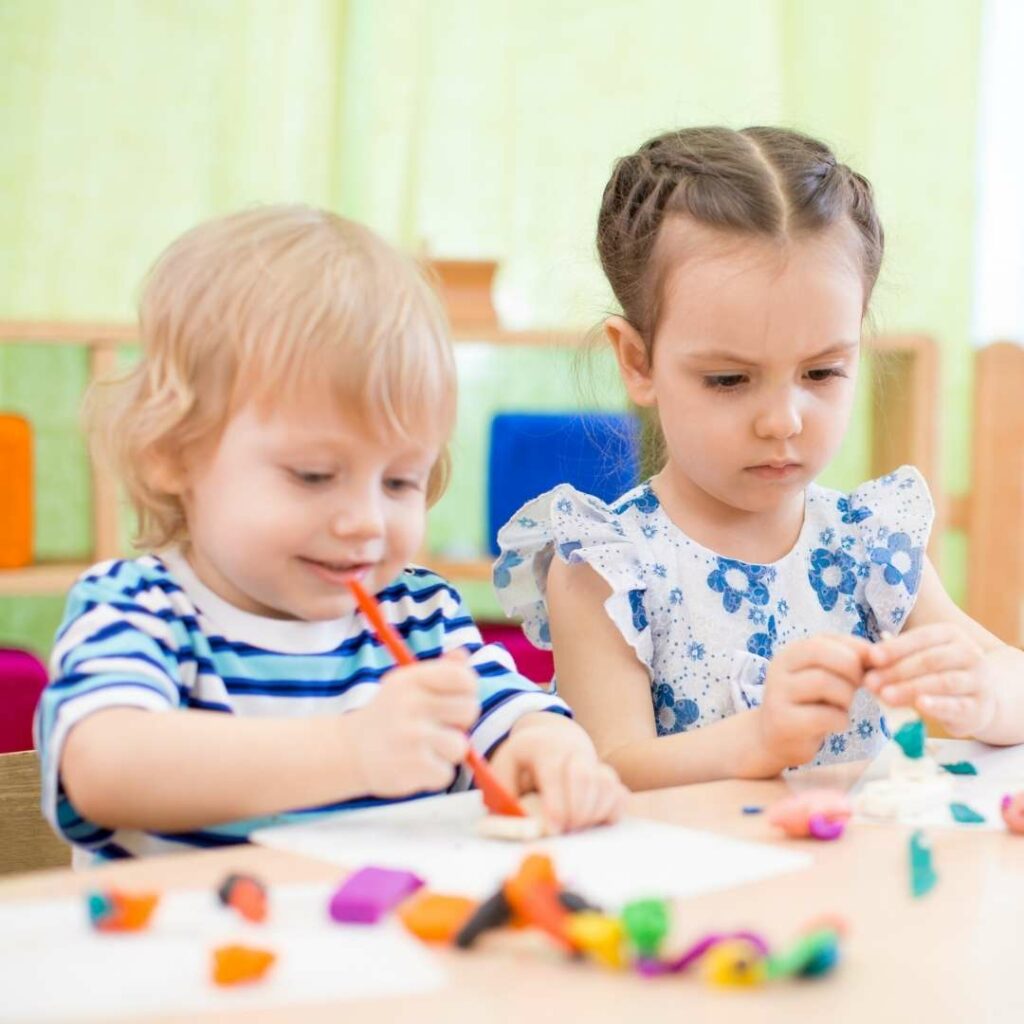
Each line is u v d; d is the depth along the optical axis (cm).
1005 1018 46
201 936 52
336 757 72
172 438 86
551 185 303
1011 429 280
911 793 75
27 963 49
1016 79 306
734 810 77
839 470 291
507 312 302
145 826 74
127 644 81
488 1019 45
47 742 77
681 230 110
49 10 285
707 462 109
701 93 303
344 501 84
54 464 291
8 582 240
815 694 90
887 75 303
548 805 71
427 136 300
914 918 56
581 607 117
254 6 292
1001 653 109
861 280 112
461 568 256
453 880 60
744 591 120
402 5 297
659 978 49
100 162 288
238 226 89
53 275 288
